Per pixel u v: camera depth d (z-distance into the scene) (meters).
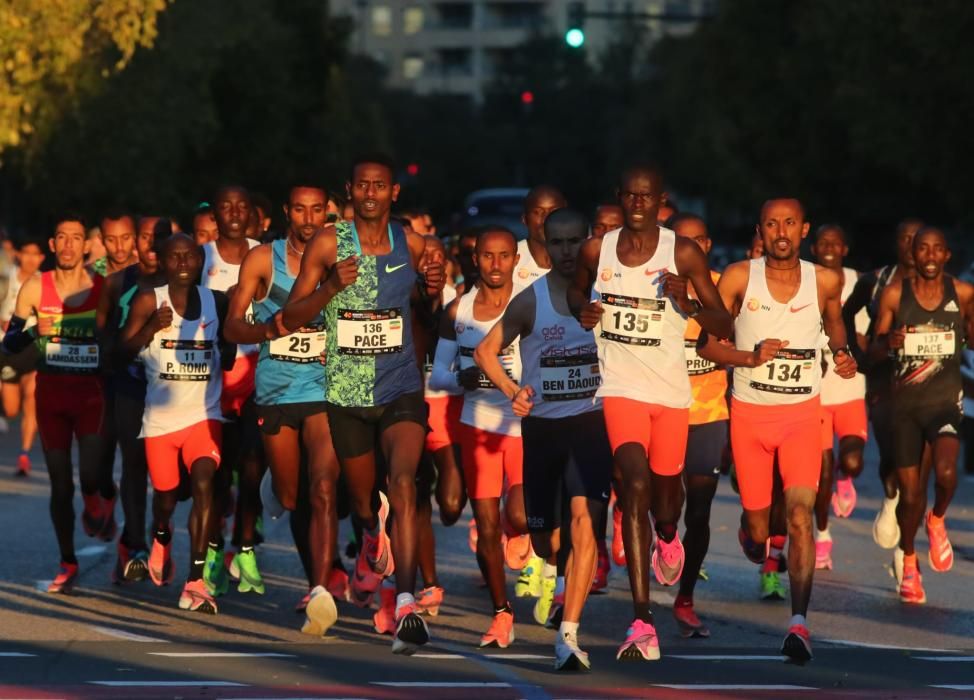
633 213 27.22
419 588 36.78
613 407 27.64
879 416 37.56
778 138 154.62
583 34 100.31
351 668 26.95
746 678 26.45
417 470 29.55
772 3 154.62
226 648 28.95
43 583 36.44
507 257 31.78
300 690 24.88
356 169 27.52
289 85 175.50
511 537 33.53
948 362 35.78
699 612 34.34
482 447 30.94
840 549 42.94
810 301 29.95
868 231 160.38
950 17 104.44
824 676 26.69
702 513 31.73
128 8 77.94
